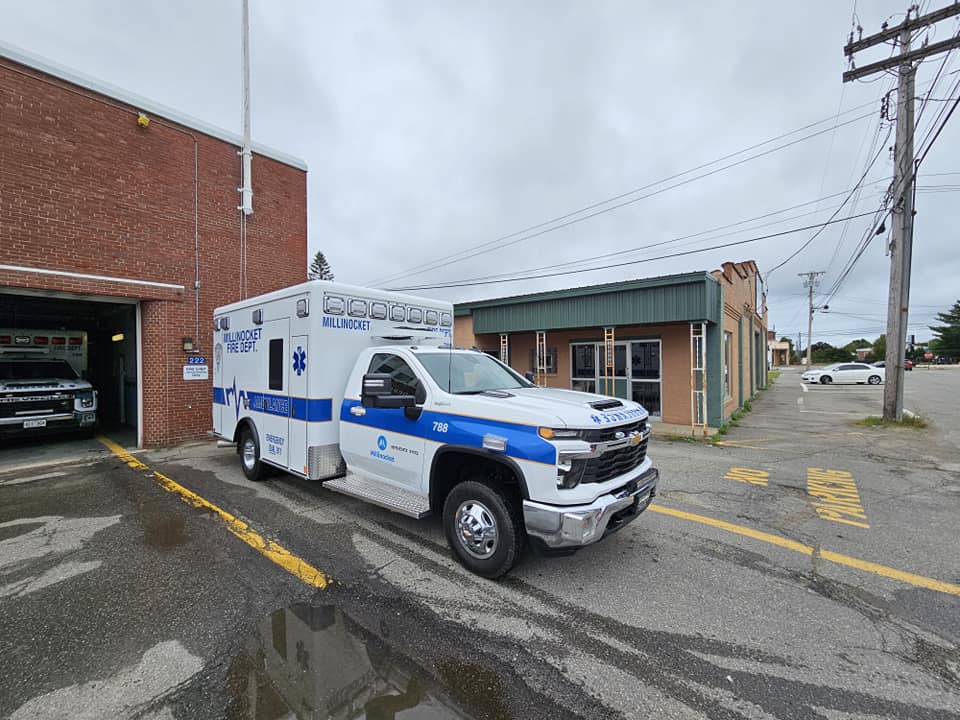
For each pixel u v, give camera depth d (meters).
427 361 4.54
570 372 13.95
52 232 7.87
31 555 4.05
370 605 3.25
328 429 5.17
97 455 8.39
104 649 2.75
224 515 5.08
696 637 2.90
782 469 7.27
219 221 10.25
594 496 3.29
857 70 12.24
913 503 5.56
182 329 9.54
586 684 2.47
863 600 3.34
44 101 7.82
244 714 2.24
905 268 11.98
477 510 3.71
